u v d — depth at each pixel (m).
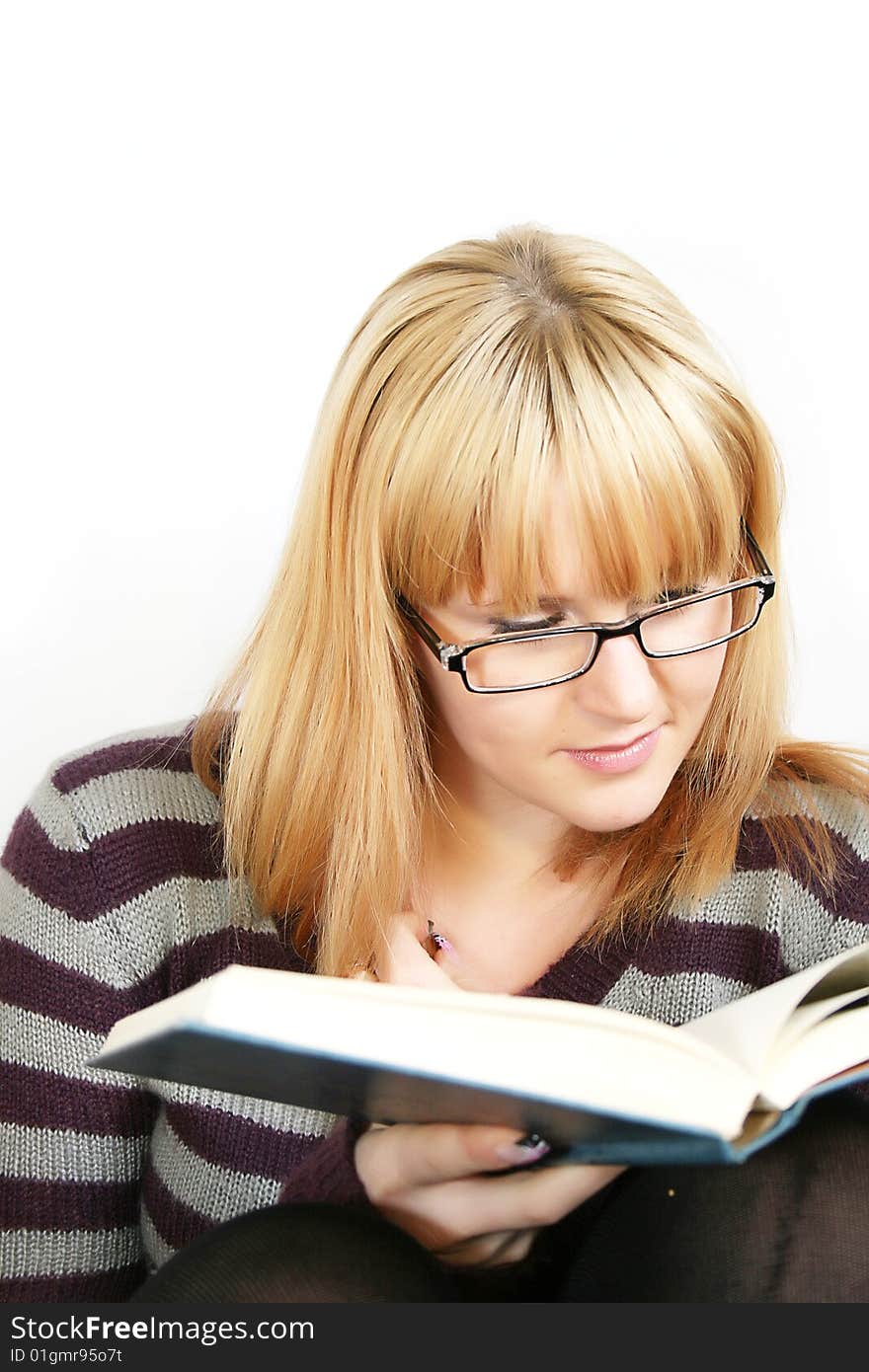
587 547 1.00
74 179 1.89
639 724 1.05
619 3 1.91
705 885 1.23
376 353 1.12
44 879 1.29
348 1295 0.90
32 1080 1.26
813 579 1.96
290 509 1.92
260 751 1.25
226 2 1.88
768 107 1.89
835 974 0.92
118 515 1.94
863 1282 0.91
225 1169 1.24
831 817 1.30
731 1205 0.95
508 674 1.06
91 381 1.91
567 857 1.24
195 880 1.29
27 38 1.86
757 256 1.93
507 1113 0.80
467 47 1.92
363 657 1.16
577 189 1.96
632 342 1.03
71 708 1.98
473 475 1.01
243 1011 0.73
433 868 1.28
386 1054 0.74
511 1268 1.04
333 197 1.92
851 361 1.92
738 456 1.08
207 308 1.91
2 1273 1.27
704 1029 0.89
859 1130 0.98
